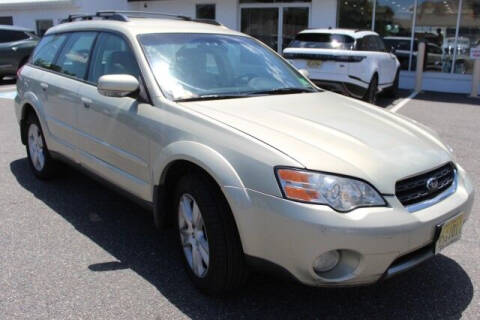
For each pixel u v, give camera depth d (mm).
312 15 15125
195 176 2922
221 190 2699
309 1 15102
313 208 2404
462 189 2996
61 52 4762
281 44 15906
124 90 3295
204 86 3572
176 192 3158
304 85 4176
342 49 9727
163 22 4191
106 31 4094
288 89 3928
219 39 4102
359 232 2383
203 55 3814
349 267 2496
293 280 2543
